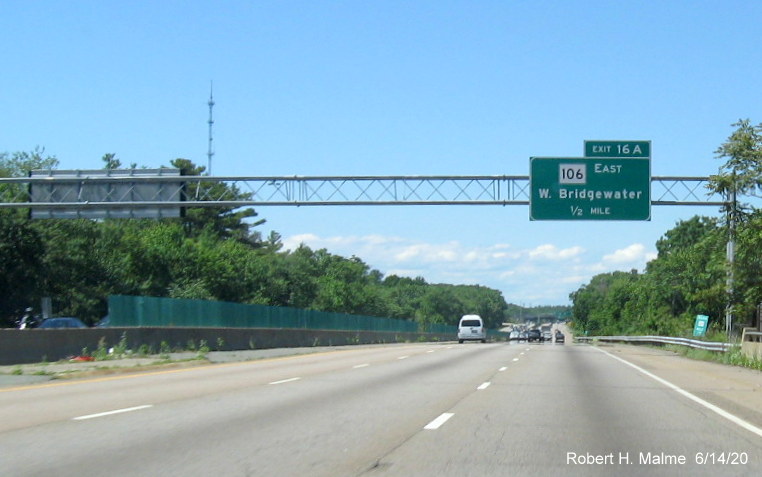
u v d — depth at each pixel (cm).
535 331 10012
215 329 3716
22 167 5928
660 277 8344
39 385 1944
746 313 3544
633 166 3791
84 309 5053
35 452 1023
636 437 1188
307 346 4903
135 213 3941
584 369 2728
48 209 4016
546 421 1347
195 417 1361
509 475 908
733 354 3152
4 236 4575
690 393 1877
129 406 1505
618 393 1855
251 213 9769
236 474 899
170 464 952
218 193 8856
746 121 3603
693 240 10381
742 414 1478
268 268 8644
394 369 2639
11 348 2464
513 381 2156
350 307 10569
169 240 6788
